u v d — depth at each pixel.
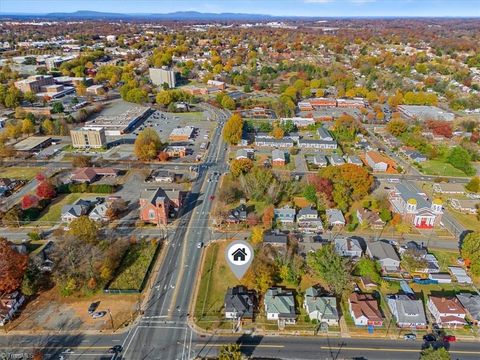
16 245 97.12
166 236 107.00
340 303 82.50
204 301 83.00
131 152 170.38
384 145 184.12
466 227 114.62
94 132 171.12
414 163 162.12
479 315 77.62
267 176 130.62
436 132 194.00
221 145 181.25
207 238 106.12
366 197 129.12
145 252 99.00
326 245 95.69
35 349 70.94
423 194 129.38
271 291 83.44
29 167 153.12
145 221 113.00
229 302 79.69
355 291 85.75
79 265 89.44
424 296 85.31
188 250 100.81
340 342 73.38
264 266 88.25
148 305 81.94
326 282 88.25
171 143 181.62
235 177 139.75
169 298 83.94
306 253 95.75
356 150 176.38
